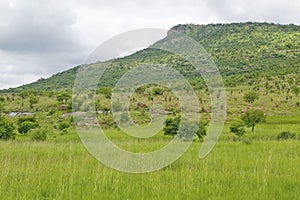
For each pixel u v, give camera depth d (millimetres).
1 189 10156
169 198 9562
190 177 11672
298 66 144500
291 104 79062
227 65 159500
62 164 13953
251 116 43562
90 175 12211
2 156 16094
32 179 11383
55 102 75500
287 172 13219
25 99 86500
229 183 11539
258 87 100625
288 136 35031
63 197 9711
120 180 11570
